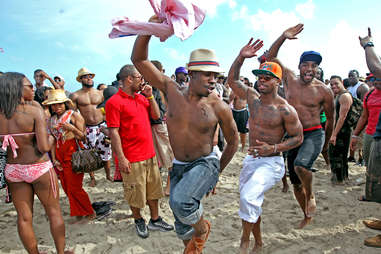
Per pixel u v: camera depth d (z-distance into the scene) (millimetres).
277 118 2758
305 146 3375
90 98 5617
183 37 1692
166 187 4719
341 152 4992
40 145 2480
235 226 3623
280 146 2662
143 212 4117
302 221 3529
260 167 2746
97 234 3500
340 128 4848
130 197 3301
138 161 3270
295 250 3020
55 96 3463
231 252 3029
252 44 2803
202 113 2197
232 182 5395
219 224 3686
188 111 2203
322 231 3414
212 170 2223
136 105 3305
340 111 4777
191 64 2094
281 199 4488
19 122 2434
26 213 2621
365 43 2973
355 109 4855
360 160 6242
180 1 1720
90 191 5066
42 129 2492
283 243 3160
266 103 2846
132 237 3414
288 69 3875
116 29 1804
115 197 4754
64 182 3725
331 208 4066
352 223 3598
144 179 3342
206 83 2098
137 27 1783
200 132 2221
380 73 2752
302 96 3551
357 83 7555
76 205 3729
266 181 2674
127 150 3279
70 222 3857
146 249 3152
